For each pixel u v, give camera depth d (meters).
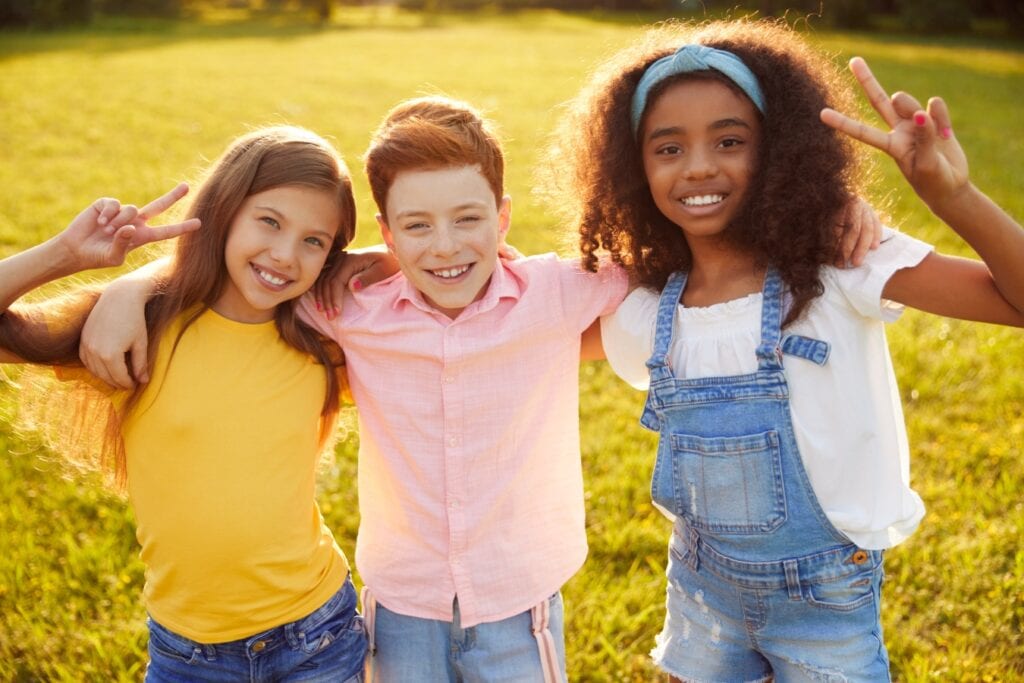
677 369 2.16
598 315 2.34
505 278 2.30
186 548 2.16
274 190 2.13
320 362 2.32
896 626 3.05
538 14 41.84
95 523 3.57
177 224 2.00
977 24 32.66
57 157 10.10
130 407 2.18
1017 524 3.46
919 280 1.99
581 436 4.27
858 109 2.20
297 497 2.23
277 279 2.16
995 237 1.83
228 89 15.44
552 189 2.51
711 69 2.03
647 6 42.91
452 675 2.40
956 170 1.79
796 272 2.04
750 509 2.09
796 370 2.05
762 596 2.14
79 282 2.57
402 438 2.31
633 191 2.22
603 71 2.28
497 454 2.30
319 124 12.23
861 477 2.07
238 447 2.17
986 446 4.11
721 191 2.08
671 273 2.27
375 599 2.39
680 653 2.33
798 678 2.16
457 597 2.29
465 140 2.13
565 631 3.04
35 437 3.92
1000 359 5.04
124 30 28.38
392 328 2.28
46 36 25.80
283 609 2.21
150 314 2.16
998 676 2.78
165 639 2.22
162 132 11.65
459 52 22.55
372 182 2.22
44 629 3.01
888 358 2.14
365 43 25.09
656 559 3.41
